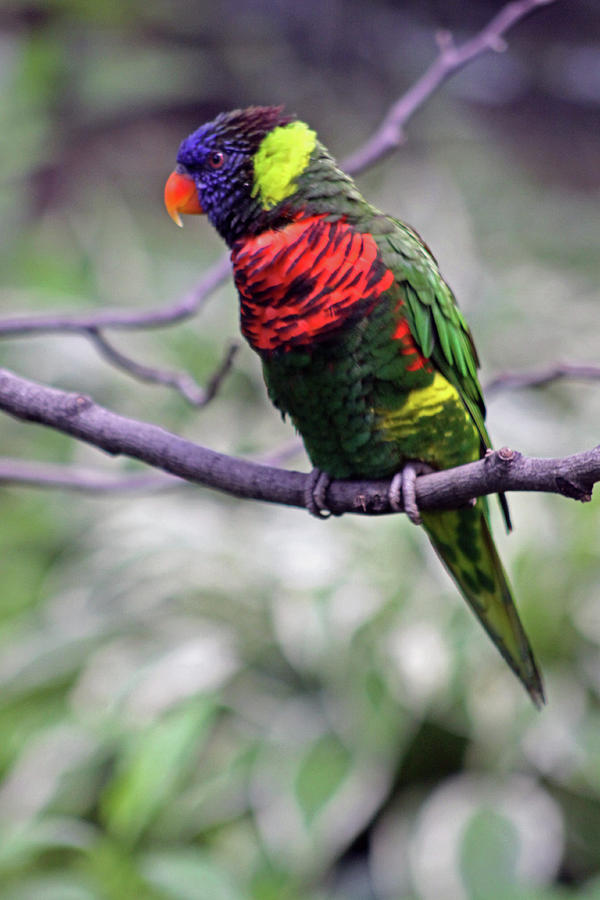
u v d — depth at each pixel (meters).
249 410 11.83
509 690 8.63
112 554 10.20
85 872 7.52
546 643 8.95
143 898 7.07
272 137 5.55
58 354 12.02
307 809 7.92
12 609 10.51
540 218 16.23
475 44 7.40
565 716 8.55
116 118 17.64
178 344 12.26
